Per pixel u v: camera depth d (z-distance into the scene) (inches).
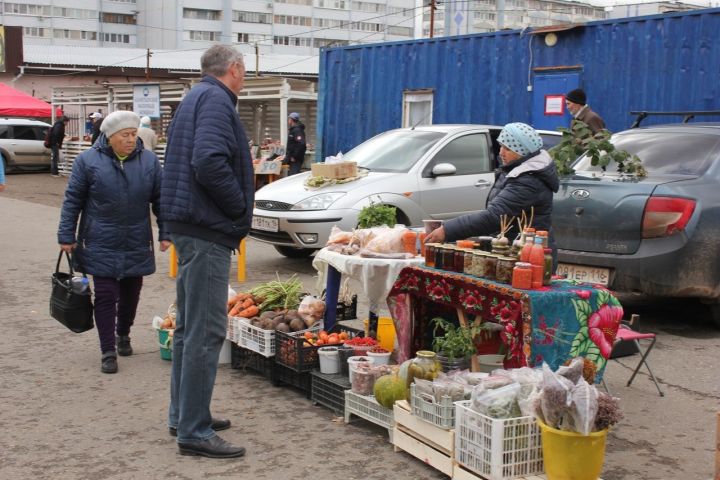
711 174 257.3
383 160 374.9
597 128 346.3
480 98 501.7
